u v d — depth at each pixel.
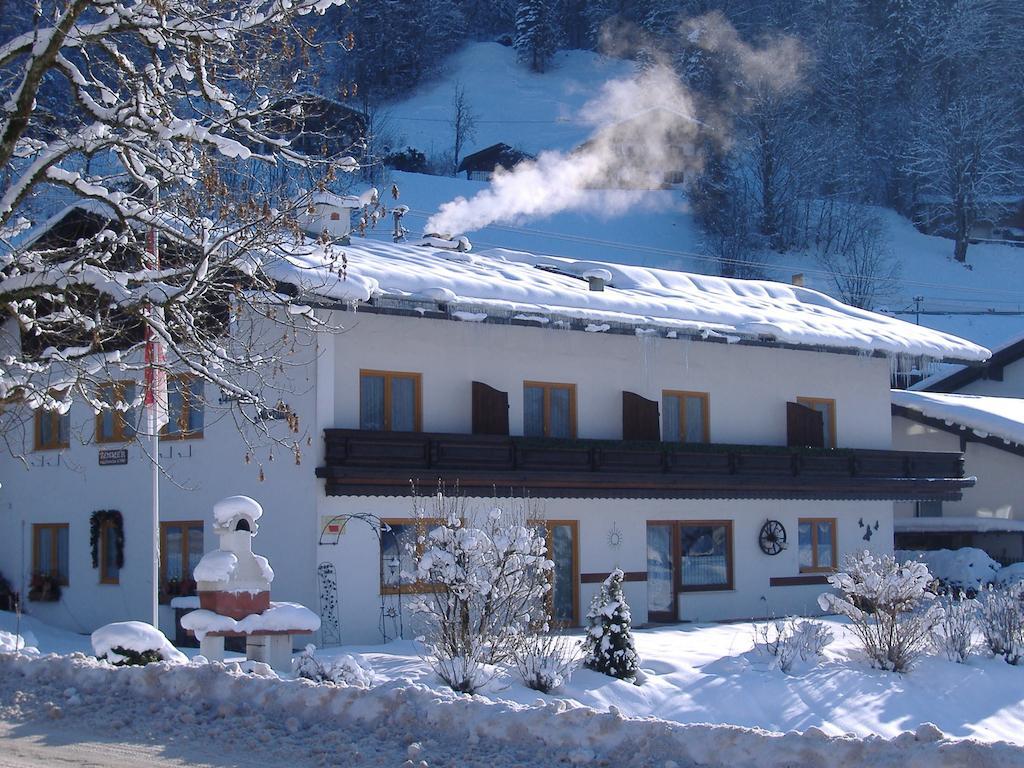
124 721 11.19
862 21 89.38
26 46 12.17
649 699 16.03
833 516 29.05
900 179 85.06
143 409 17.75
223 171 14.18
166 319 14.03
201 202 13.68
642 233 74.56
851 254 75.62
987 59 85.62
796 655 18.12
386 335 22.55
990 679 18.08
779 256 76.38
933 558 31.09
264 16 12.62
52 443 26.22
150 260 14.01
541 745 9.98
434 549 15.61
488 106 100.56
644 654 18.56
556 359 24.97
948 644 18.98
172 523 23.44
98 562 24.69
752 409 27.92
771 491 26.81
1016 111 84.69
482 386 23.33
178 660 13.84
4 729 11.11
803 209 78.94
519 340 24.44
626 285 30.22
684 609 26.14
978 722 16.64
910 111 84.81
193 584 22.66
